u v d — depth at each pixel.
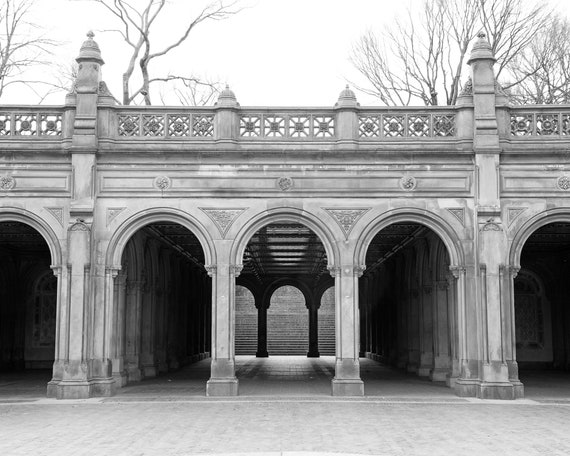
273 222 17.62
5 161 17.44
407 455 9.82
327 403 15.65
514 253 17.31
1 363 26.30
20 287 27.22
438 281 20.91
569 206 17.39
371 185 17.55
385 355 30.17
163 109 17.78
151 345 22.83
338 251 17.39
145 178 17.55
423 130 17.81
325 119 17.91
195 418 13.38
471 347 17.11
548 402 16.05
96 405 15.46
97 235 17.38
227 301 17.27
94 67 17.77
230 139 17.52
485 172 17.39
